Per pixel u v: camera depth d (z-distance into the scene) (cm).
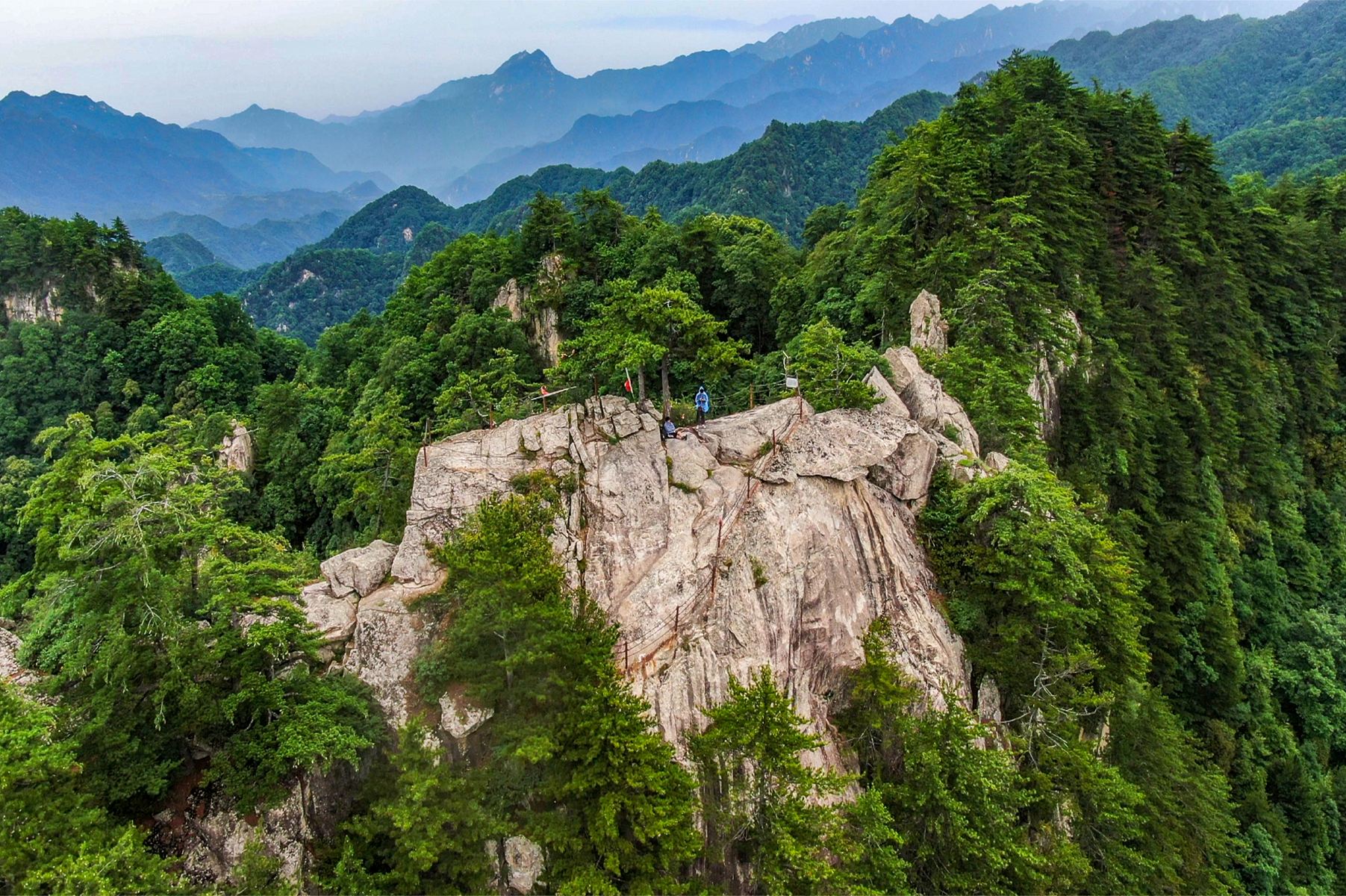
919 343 5369
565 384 5125
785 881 2597
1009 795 3003
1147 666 3822
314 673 3088
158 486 2727
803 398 4072
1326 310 8669
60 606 2603
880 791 3056
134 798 2689
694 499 3609
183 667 2616
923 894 2888
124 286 11500
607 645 2936
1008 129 7531
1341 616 6378
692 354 4162
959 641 3634
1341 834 5062
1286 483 7075
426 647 3194
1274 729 5247
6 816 2125
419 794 2456
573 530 3531
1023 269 5716
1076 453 5759
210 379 10319
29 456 9800
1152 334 6831
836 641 3425
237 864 2592
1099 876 3266
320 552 6738
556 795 2655
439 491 3619
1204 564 5547
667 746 2709
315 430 7938
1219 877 3966
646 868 2584
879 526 3716
